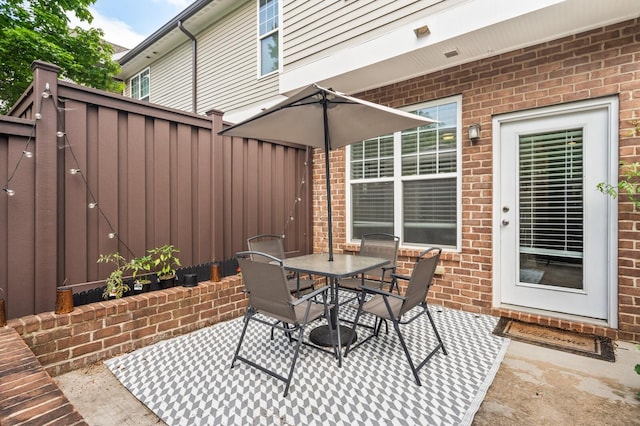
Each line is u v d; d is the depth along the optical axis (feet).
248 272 7.59
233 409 6.30
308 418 6.02
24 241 8.00
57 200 8.48
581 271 10.11
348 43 13.64
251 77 21.13
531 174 10.94
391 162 14.20
